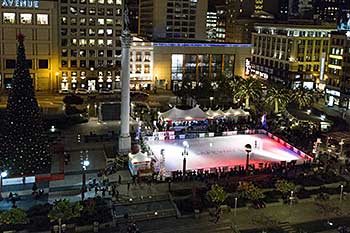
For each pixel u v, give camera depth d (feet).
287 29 545.44
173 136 293.43
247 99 386.73
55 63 447.42
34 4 422.82
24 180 206.08
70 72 456.45
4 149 206.90
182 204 186.80
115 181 211.82
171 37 643.86
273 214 185.78
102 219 170.91
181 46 501.15
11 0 412.57
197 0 648.79
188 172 219.20
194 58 512.22
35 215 171.63
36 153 211.41
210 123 329.31
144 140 276.00
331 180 219.82
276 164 236.02
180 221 176.76
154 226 171.94
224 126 322.96
